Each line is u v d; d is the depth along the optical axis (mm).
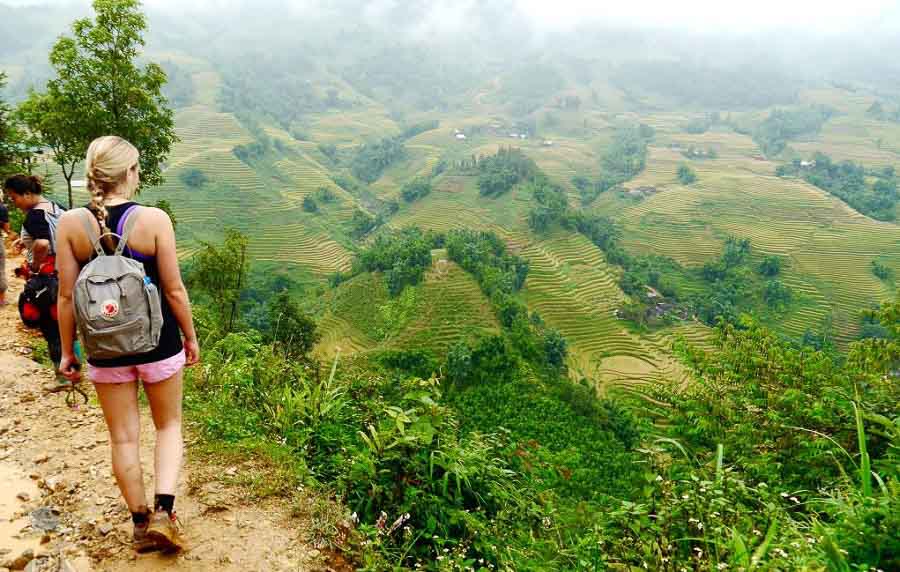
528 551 3848
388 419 4371
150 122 15195
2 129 15414
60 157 14898
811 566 2793
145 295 2533
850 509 3268
